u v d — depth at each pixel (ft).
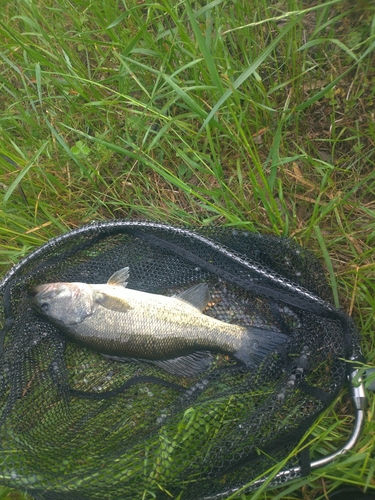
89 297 2.02
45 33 2.32
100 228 2.01
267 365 1.94
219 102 1.91
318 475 1.84
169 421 1.87
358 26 2.17
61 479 1.75
